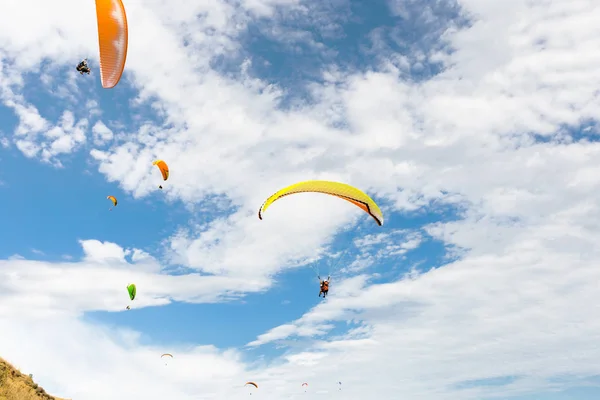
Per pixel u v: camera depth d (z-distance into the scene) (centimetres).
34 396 3522
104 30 1475
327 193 2867
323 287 2516
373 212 2798
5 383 3325
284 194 2881
